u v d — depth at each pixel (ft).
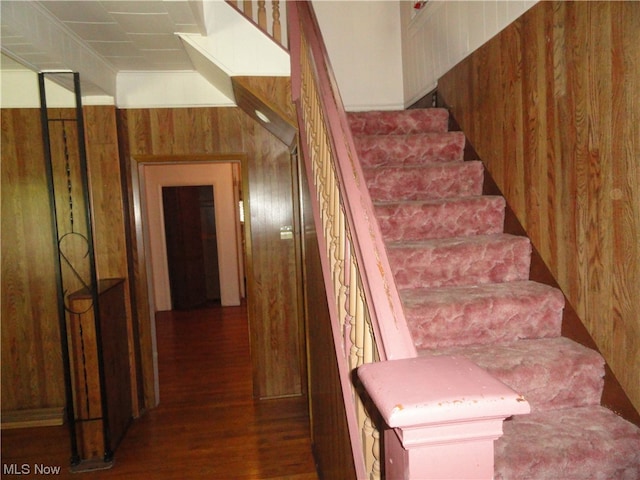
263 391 12.25
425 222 7.34
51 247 11.09
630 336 4.86
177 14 7.47
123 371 10.61
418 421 2.05
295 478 8.51
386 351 2.91
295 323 12.26
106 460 9.02
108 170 10.86
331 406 6.24
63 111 10.77
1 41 6.95
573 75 5.65
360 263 3.53
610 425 4.83
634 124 4.65
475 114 8.62
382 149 8.82
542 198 6.46
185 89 11.32
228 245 23.68
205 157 11.59
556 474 4.30
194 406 11.78
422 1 11.37
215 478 8.57
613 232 5.04
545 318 5.98
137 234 11.50
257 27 8.68
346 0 13.14
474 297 5.94
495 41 7.73
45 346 11.24
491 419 2.21
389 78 13.38
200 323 20.42
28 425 10.89
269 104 8.70
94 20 7.68
